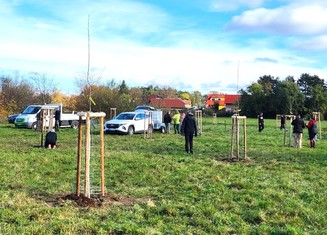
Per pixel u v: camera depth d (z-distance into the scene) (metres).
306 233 6.81
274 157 17.22
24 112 35.25
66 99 54.69
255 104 81.75
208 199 9.01
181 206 8.30
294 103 79.25
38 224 6.90
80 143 8.94
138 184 10.93
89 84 11.47
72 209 7.96
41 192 9.58
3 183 10.41
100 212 7.83
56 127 31.33
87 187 8.80
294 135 22.22
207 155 17.47
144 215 7.77
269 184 10.74
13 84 55.53
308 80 88.69
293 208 8.20
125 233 6.61
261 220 7.56
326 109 81.69
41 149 18.22
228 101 93.62
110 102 48.00
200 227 7.12
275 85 82.25
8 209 7.68
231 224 7.31
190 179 11.45
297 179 11.77
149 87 83.56
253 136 29.88
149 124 28.31
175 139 25.73
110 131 29.27
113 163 13.95
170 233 6.74
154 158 15.53
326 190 10.21
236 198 9.09
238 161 15.59
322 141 27.17
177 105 69.81
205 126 44.44
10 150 17.61
